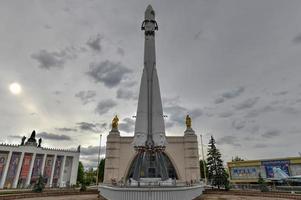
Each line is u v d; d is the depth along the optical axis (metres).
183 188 23.03
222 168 46.97
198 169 45.88
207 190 41.72
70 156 59.81
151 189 21.05
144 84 34.91
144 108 33.47
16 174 50.12
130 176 45.88
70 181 57.78
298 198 26.53
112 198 23.84
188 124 49.88
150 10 39.97
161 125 32.69
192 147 47.22
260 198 29.50
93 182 80.00
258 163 47.19
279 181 43.75
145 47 37.56
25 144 54.44
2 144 49.94
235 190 40.81
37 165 53.81
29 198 31.22
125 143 47.94
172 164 47.75
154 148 31.09
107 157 46.28
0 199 28.42
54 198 31.61
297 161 42.56
